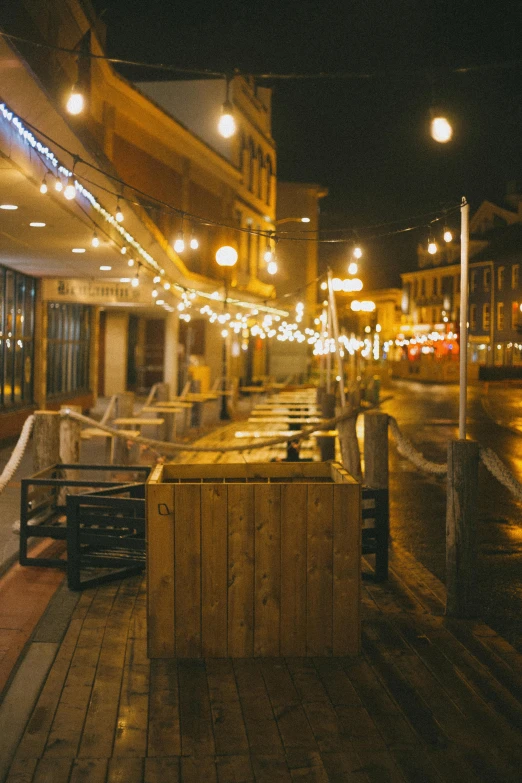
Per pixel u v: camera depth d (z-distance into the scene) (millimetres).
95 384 23859
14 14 5691
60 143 7852
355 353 35531
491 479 13797
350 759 4020
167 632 5340
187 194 27047
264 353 44562
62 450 9508
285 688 4883
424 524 10320
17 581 7125
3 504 10266
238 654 5379
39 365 18094
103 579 7031
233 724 4383
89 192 9727
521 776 3875
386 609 6480
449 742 4211
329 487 5359
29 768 3887
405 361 66938
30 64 6039
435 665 5281
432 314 71375
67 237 12047
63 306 20891
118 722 4387
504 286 46906
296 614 5395
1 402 15812
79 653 5391
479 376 48562
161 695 4746
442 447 18984
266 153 38406
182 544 5332
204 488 5320
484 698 4770
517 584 7539
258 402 32750
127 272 16734
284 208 50594
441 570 8047
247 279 33094
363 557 8242
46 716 4449
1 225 10992
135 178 23062
